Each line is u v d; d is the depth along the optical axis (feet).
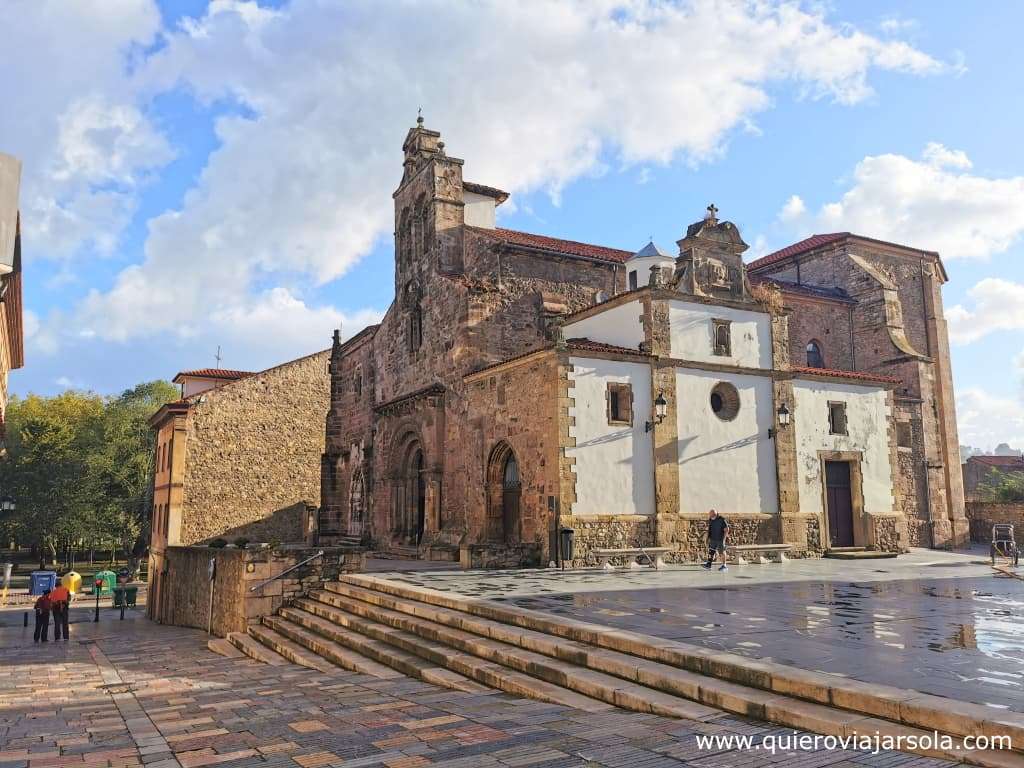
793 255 129.49
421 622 43.34
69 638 81.15
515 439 79.05
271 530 127.13
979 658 27.27
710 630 33.47
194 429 123.13
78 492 163.43
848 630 33.68
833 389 92.22
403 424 101.91
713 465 80.94
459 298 93.35
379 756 20.01
